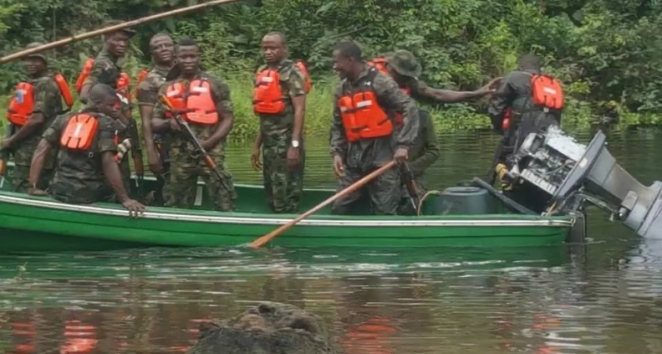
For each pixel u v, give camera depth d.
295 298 11.39
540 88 15.52
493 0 37.94
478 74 35.44
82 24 32.62
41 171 14.75
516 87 15.70
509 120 15.83
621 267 13.09
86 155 14.09
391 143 14.77
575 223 14.68
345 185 15.02
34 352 9.21
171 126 14.89
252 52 34.34
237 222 14.20
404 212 15.05
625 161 22.12
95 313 10.66
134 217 13.99
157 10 33.78
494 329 10.05
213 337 8.06
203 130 14.91
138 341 9.56
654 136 28.48
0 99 28.41
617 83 36.53
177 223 14.10
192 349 8.12
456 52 35.91
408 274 12.68
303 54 34.50
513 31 37.66
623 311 10.78
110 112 14.21
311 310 10.81
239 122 28.31
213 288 11.88
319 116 29.92
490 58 36.34
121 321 10.32
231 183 15.13
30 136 15.60
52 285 12.02
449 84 34.62
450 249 14.20
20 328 10.05
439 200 15.02
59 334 9.83
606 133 29.75
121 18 33.50
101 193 14.35
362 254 13.87
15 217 13.75
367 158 14.79
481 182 15.20
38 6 31.67
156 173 15.25
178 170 14.96
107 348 9.34
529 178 14.77
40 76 15.85
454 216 14.23
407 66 15.71
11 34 31.38
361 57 14.73
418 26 35.03
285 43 15.44
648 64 36.56
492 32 36.78
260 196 16.45
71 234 13.93
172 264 13.22
